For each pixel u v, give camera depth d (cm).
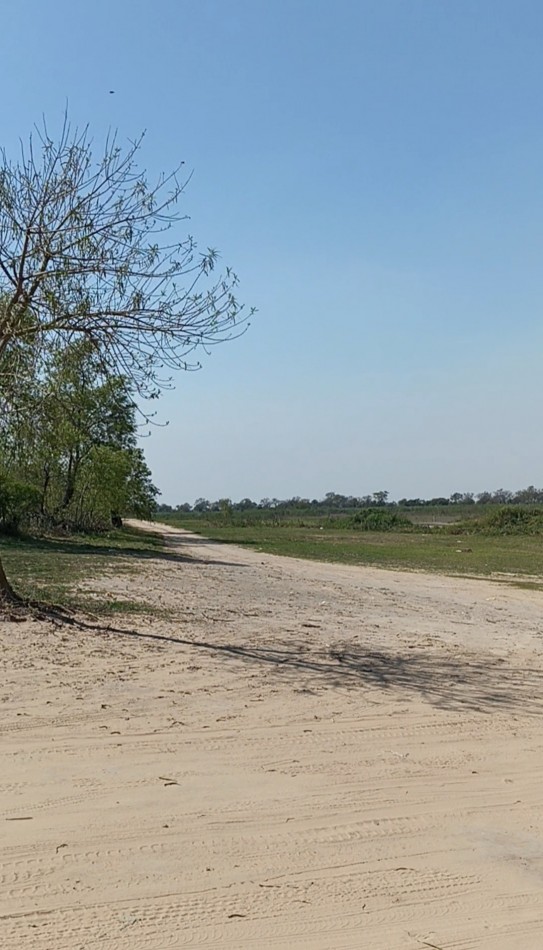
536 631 1509
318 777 628
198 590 1914
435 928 417
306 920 420
